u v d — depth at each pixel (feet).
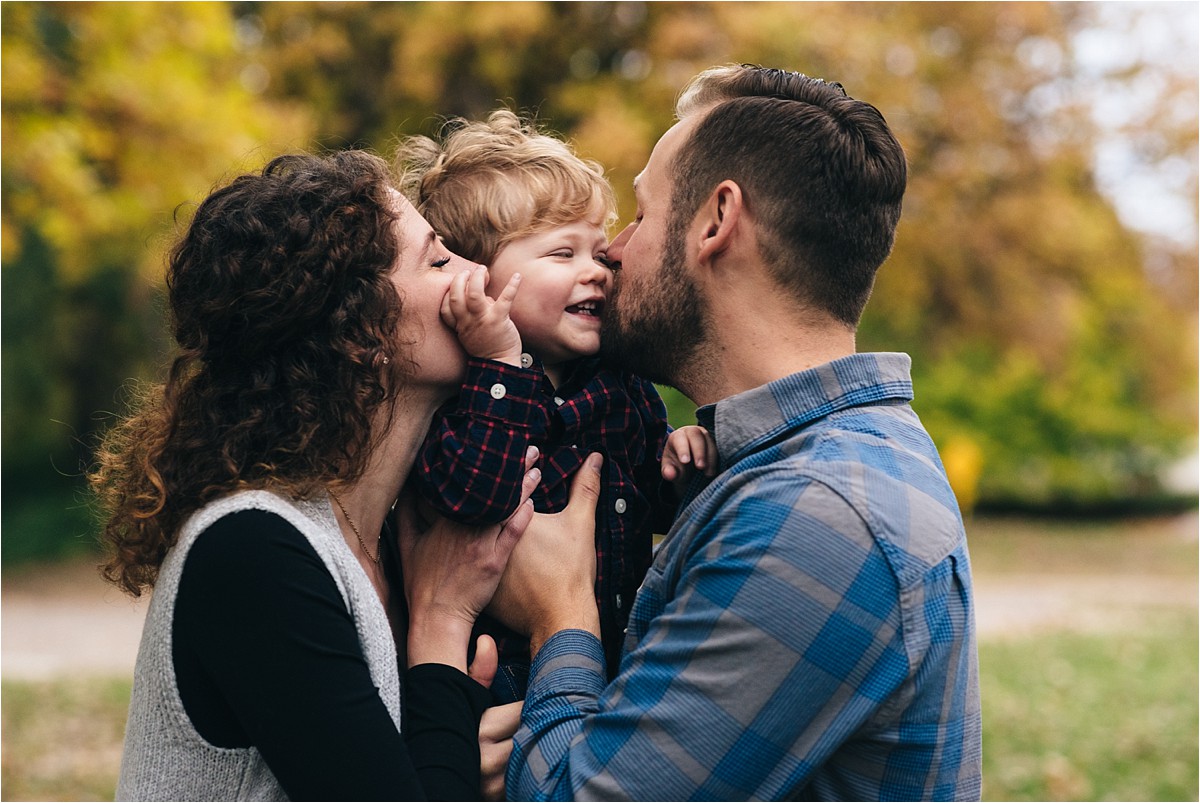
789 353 5.41
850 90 38.70
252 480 4.88
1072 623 30.73
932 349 49.67
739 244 5.40
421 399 5.56
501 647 5.67
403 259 5.43
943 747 4.66
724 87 5.82
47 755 18.25
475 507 5.36
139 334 45.83
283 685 4.45
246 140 22.61
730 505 4.77
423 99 37.11
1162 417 56.13
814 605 4.42
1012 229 45.44
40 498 46.62
